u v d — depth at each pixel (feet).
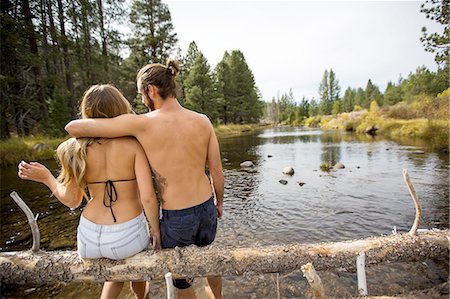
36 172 5.72
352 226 13.03
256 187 21.33
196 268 5.90
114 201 5.75
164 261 5.89
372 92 201.87
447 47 25.09
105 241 5.67
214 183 7.04
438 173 23.71
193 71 95.86
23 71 45.06
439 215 14.06
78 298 7.91
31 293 8.10
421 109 65.26
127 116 5.75
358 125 89.35
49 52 49.62
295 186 21.35
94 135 5.60
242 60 146.10
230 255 6.08
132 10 73.41
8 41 40.88
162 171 5.97
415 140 50.16
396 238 6.66
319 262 6.23
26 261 6.03
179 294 6.63
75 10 54.60
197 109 92.12
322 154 38.50
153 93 6.09
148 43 75.05
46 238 12.25
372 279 8.27
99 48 62.90
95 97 5.80
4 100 42.37
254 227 13.08
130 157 5.78
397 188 19.74
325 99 243.81
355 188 20.15
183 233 6.15
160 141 5.85
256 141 63.87
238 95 139.33
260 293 7.84
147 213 5.93
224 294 7.80
